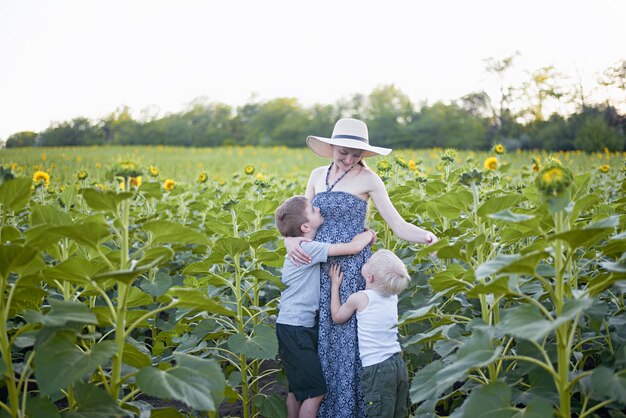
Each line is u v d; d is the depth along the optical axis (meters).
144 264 2.52
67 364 2.25
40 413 2.29
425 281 4.16
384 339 3.30
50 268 2.43
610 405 2.63
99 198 2.37
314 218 3.59
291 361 3.41
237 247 3.33
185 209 6.80
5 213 2.54
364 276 3.44
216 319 3.65
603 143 16.64
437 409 3.79
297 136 39.44
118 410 2.38
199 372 2.40
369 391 3.26
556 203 2.21
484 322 2.65
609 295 3.58
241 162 18.67
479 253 2.86
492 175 5.06
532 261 2.15
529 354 2.76
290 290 3.53
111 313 2.59
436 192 4.67
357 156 3.68
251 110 44.00
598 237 2.75
